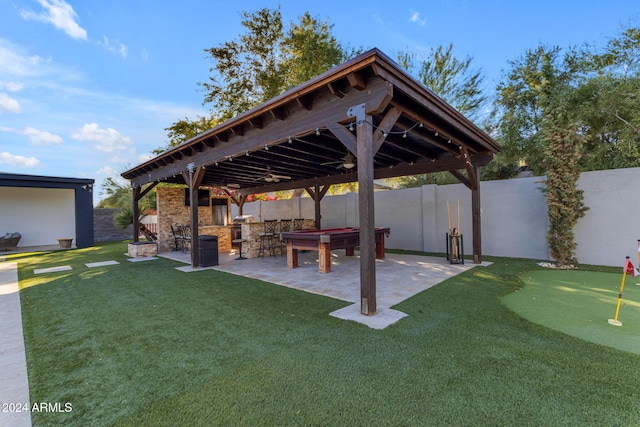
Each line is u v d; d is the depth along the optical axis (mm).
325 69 14516
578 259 7059
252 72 16781
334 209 12562
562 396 2082
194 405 2074
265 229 9609
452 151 6840
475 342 2951
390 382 2297
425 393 2150
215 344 3041
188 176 7816
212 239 7809
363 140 3812
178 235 11297
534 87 9523
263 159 7766
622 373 2348
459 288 5035
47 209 14633
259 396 2160
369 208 3801
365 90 3785
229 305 4336
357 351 2818
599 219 6797
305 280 5906
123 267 7727
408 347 2877
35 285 5836
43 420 1948
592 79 8070
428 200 9727
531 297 4434
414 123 5266
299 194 19484
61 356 2840
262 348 2926
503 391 2152
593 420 1845
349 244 7348
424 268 6863
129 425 1896
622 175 6543
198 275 6555
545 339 2984
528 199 7965
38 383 2389
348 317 3738
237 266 7668
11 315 4043
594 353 2674
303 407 2027
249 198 17719
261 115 5375
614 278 5586
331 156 7629
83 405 2100
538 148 9602
